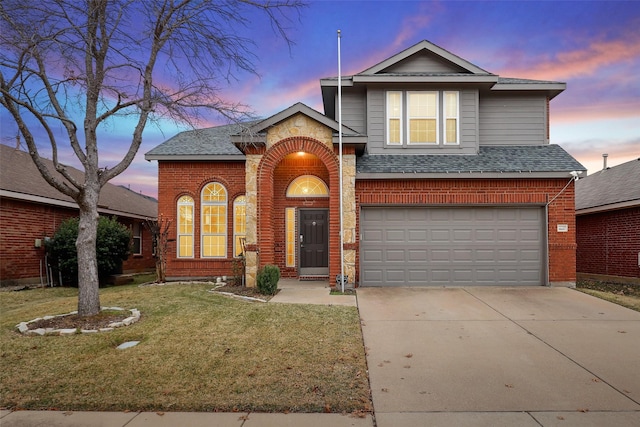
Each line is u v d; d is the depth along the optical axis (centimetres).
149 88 745
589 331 641
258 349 545
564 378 457
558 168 1032
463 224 1064
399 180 1055
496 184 1048
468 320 709
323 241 1202
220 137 1432
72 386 429
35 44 620
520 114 1232
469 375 466
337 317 710
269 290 924
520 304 833
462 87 1181
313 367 484
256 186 1035
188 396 406
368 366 495
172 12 734
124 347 553
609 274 1303
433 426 351
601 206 1278
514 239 1060
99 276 1280
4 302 948
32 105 690
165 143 1375
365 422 359
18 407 386
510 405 392
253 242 1027
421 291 977
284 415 372
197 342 572
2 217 1134
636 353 539
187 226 1290
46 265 1275
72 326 636
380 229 1066
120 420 362
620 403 395
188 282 1183
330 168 1032
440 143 1173
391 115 1191
